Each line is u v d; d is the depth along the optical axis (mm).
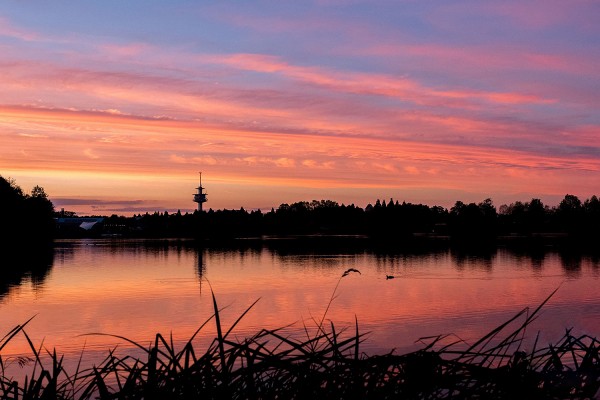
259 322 28078
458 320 28375
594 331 14664
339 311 32656
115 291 45094
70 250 116750
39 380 2342
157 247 132125
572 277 56281
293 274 60531
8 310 35094
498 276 57375
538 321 24750
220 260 85500
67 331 26891
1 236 134000
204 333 24375
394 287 46906
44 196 175125
